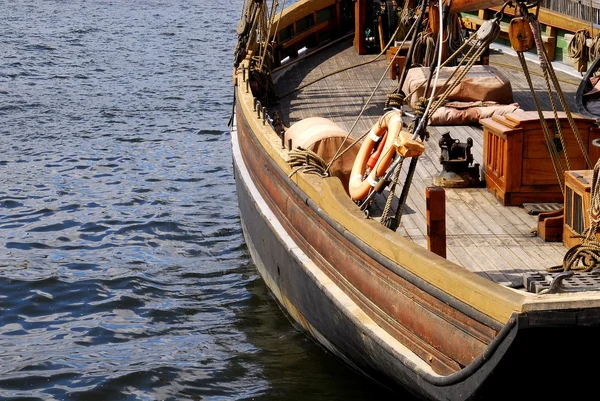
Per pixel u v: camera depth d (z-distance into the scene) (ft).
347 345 27.55
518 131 30.68
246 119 39.45
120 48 116.88
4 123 72.38
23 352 33.01
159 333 34.63
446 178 33.63
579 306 18.44
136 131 70.08
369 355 25.61
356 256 25.86
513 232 29.35
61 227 47.34
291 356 31.99
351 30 59.00
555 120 28.12
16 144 65.51
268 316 35.68
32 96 83.66
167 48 116.88
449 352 21.30
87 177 57.16
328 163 32.78
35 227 47.34
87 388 30.30
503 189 31.35
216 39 126.11
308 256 30.07
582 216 26.61
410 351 23.15
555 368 19.54
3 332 34.91
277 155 32.68
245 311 36.27
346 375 30.40
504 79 40.60
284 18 54.60
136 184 55.47
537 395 20.24
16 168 59.00
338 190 27.68
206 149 64.44
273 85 45.52
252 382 30.42
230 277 40.04
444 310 21.38
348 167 32.83
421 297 22.33
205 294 38.24
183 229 46.85
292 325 34.68
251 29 46.57
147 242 45.16
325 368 30.96
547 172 31.04
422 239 29.19
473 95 40.42
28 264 41.68
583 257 23.58
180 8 168.14
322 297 27.99
